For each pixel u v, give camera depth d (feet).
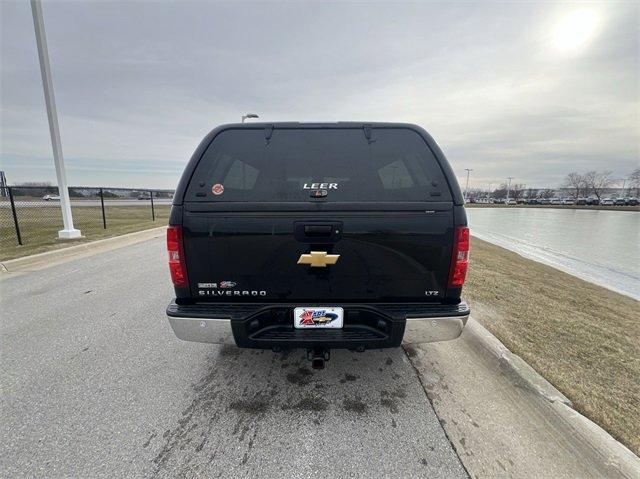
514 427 6.60
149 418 6.89
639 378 8.52
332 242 6.82
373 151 7.36
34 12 26.21
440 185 7.04
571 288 21.89
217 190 6.93
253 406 7.29
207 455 5.93
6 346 10.02
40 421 6.78
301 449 6.07
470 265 23.54
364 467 5.68
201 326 6.91
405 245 6.88
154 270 19.39
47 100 27.30
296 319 6.97
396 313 6.87
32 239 28.53
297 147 7.31
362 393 7.75
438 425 6.68
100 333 10.94
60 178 28.35
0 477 5.46
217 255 6.89
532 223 102.17
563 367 8.84
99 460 5.81
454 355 9.47
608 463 5.65
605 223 104.78
